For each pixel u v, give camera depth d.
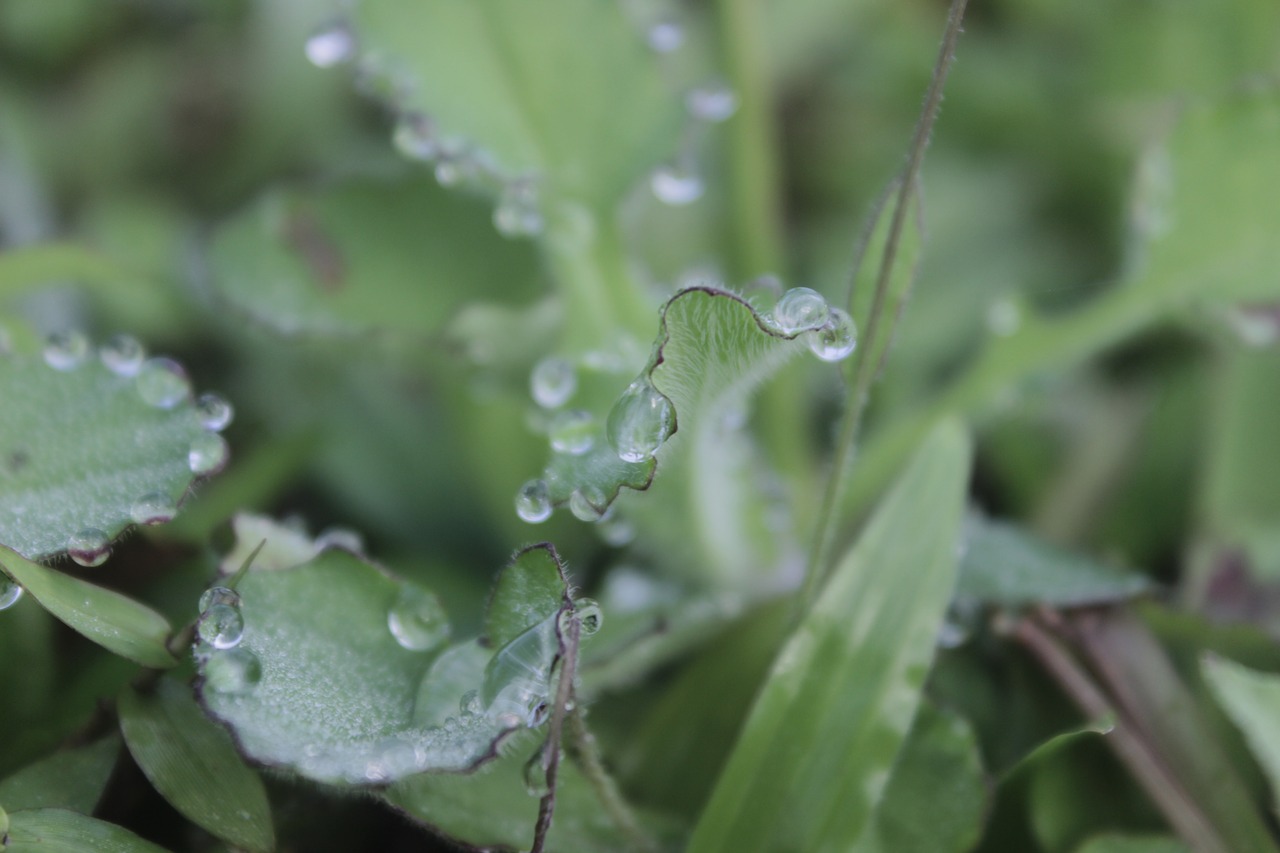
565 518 0.28
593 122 0.28
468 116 0.28
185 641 0.24
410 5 0.28
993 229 0.35
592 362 0.26
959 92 0.37
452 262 0.29
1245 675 0.25
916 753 0.25
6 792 0.24
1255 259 0.28
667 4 0.36
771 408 0.29
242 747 0.23
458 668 0.24
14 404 0.25
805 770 0.25
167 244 0.32
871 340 0.24
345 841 0.25
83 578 0.25
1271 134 0.28
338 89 0.35
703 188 0.34
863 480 0.29
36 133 0.34
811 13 0.38
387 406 0.30
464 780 0.24
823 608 0.25
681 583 0.27
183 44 0.36
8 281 0.28
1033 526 0.30
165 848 0.24
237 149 0.35
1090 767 0.26
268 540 0.25
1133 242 0.29
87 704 0.25
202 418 0.25
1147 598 0.26
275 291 0.28
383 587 0.24
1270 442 0.29
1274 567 0.28
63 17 0.35
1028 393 0.29
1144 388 0.31
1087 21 0.37
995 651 0.27
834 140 0.37
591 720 0.27
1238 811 0.25
